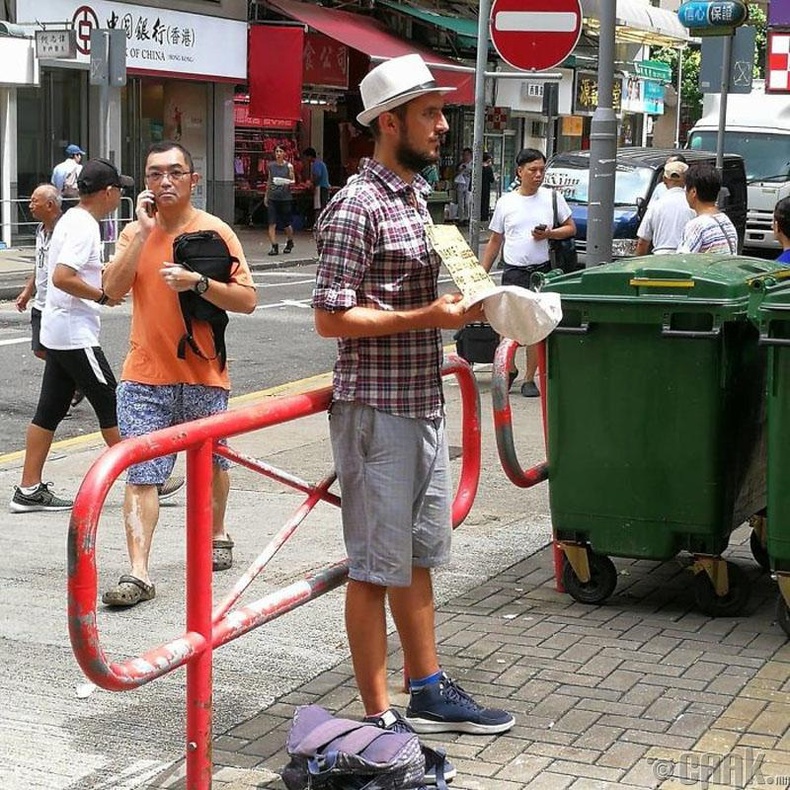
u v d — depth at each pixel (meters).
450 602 6.47
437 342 4.68
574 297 6.15
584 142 47.34
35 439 8.38
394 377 4.56
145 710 5.29
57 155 26.22
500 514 8.24
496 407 6.36
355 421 4.58
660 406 6.09
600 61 9.34
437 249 4.54
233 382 13.59
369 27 33.34
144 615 6.41
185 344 6.56
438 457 4.75
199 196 30.34
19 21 24.53
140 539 6.60
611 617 6.27
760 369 6.44
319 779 4.18
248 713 5.20
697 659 5.70
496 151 40.69
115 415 8.34
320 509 8.47
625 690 5.35
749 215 26.45
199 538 4.16
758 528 6.96
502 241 12.34
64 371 8.29
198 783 4.26
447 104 34.88
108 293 6.59
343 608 6.52
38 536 7.83
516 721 5.04
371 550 4.62
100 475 3.72
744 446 6.35
